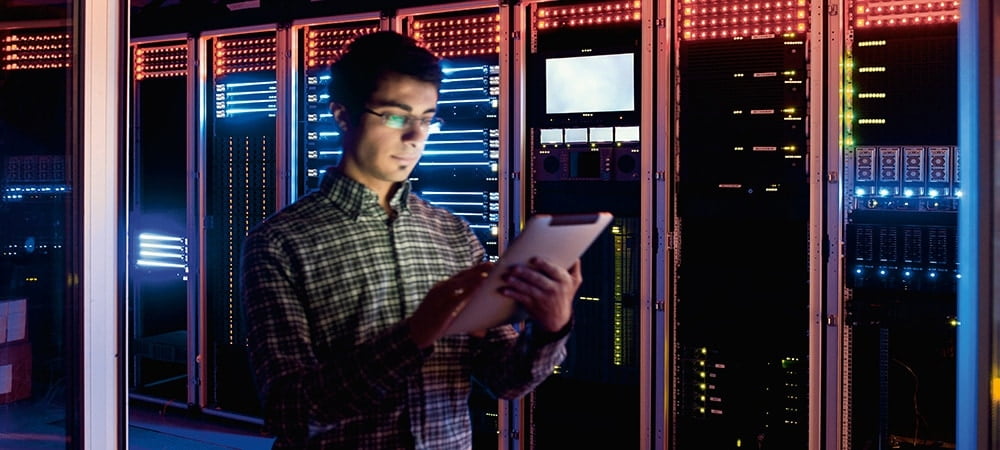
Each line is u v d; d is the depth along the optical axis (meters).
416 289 1.74
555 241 1.42
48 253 4.81
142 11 5.78
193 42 5.61
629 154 4.32
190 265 5.76
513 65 4.52
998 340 2.10
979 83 2.10
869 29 3.86
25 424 3.88
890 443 4.16
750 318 4.12
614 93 4.32
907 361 4.14
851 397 4.02
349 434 1.65
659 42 4.19
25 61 4.71
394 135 1.67
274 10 5.23
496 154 4.64
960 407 2.19
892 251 3.86
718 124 4.13
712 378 4.23
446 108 4.77
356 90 1.65
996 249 2.09
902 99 3.81
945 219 3.76
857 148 3.91
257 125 5.48
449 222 1.94
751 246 4.11
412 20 4.84
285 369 1.53
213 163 5.65
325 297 1.65
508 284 1.42
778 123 4.00
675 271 4.28
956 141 3.72
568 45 4.45
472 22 4.69
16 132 4.86
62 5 4.43
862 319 3.93
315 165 5.20
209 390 5.82
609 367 4.49
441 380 1.72
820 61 3.90
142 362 6.39
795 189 3.99
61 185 4.80
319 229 1.68
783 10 3.98
